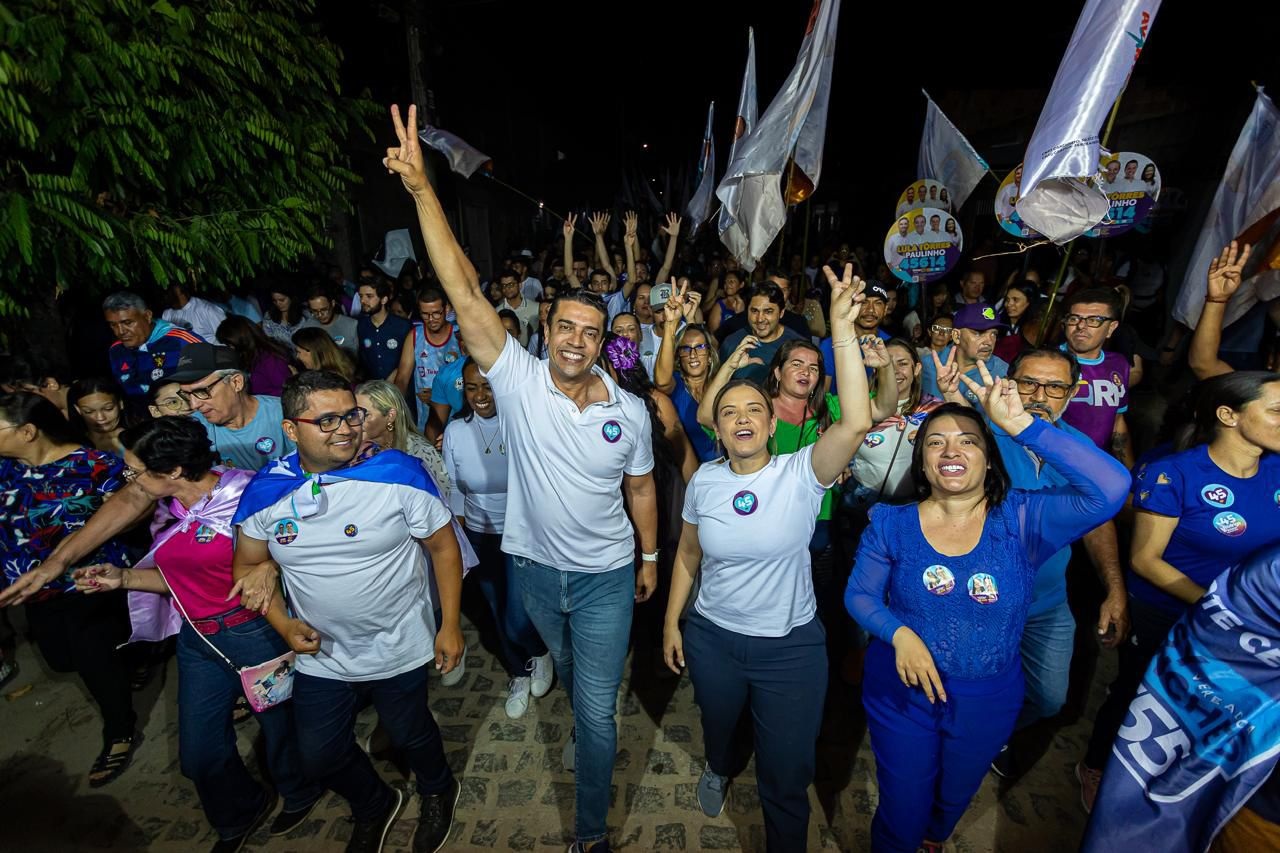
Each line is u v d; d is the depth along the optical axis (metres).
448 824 2.91
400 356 6.00
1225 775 1.74
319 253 10.18
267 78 4.27
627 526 2.73
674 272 12.80
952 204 5.07
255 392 4.64
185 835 2.98
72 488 3.03
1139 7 2.71
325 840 2.91
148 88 3.52
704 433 3.85
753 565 2.34
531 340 6.59
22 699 3.85
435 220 2.29
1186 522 2.43
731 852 2.81
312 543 2.28
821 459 2.24
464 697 3.78
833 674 3.82
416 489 2.39
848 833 2.88
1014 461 2.83
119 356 4.50
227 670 2.64
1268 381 2.20
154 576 2.62
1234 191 3.65
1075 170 2.86
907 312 8.44
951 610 2.13
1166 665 1.84
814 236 17.64
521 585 2.80
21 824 3.04
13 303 3.57
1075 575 4.73
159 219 3.93
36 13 3.02
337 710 2.54
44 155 3.41
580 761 2.65
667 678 3.87
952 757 2.25
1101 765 2.92
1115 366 3.59
